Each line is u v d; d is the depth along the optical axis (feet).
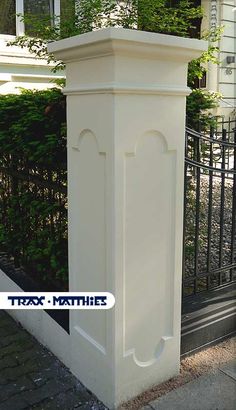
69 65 6.57
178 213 6.80
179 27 12.78
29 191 9.25
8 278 10.05
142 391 6.91
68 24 12.44
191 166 8.60
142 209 6.38
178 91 6.33
